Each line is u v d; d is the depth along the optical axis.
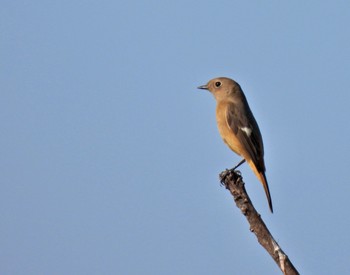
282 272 9.74
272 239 10.04
